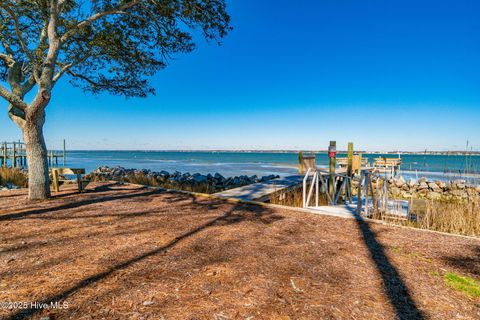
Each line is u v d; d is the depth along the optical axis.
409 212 6.23
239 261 3.18
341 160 21.50
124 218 5.11
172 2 6.95
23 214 5.30
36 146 6.74
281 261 3.21
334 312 2.19
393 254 3.52
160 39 8.04
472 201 6.08
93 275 2.74
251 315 2.12
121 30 7.68
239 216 5.47
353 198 10.98
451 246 3.87
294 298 2.38
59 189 8.63
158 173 15.59
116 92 9.45
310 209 6.33
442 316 2.17
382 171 21.53
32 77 7.02
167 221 4.95
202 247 3.63
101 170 18.06
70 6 7.74
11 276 2.69
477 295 2.51
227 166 41.38
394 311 2.22
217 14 7.35
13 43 7.56
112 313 2.10
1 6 5.34
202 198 7.45
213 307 2.21
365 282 2.72
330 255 3.44
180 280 2.66
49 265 2.96
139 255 3.30
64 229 4.35
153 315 2.09
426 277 2.86
